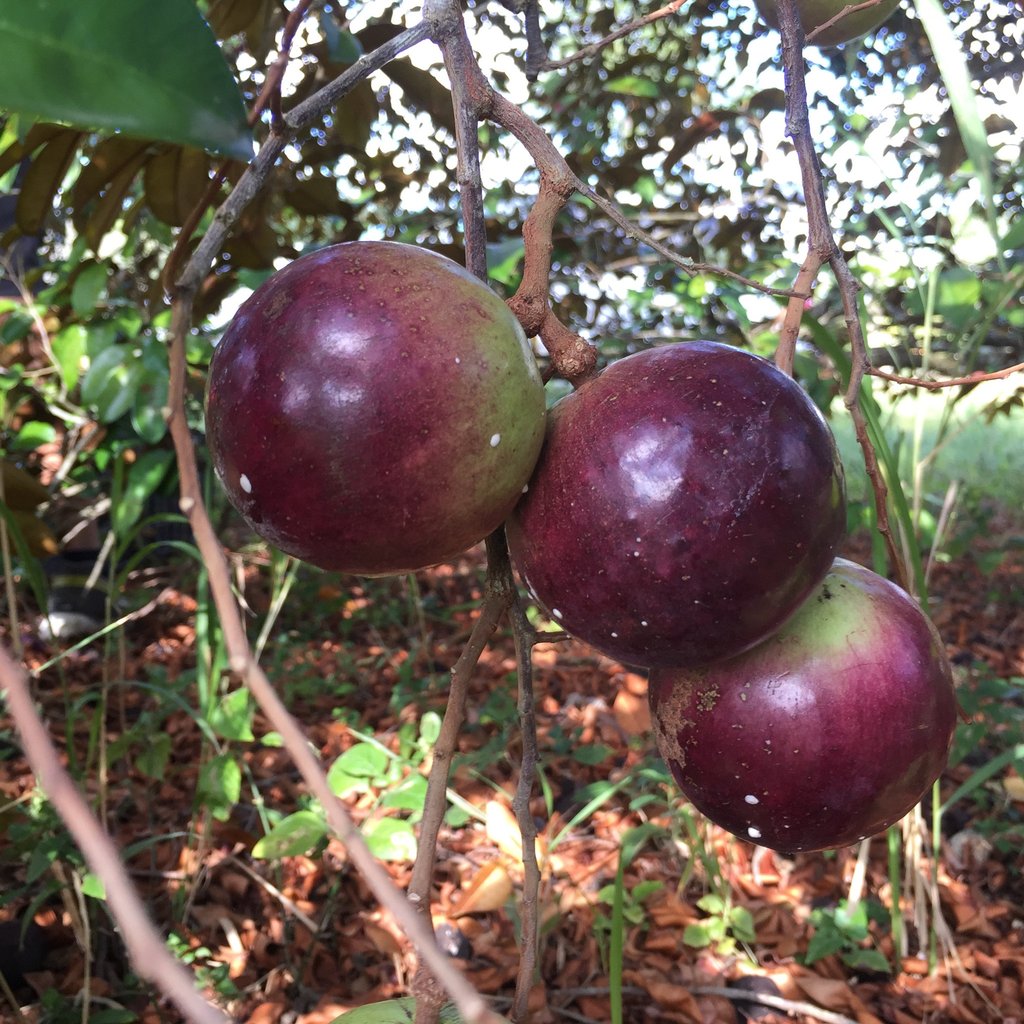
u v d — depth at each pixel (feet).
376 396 0.68
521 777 0.88
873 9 1.12
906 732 0.79
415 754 2.32
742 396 0.74
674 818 2.12
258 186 0.61
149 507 3.82
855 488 3.91
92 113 0.52
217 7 1.64
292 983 1.93
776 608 0.74
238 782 1.94
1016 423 7.58
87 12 0.53
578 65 2.90
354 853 0.41
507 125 0.82
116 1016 1.63
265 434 0.70
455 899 2.15
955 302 1.70
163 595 3.66
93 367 2.29
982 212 1.98
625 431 0.73
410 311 0.70
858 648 0.79
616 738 2.84
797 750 0.78
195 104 0.55
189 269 0.57
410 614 3.94
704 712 0.81
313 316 0.70
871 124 2.02
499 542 0.83
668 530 0.71
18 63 0.51
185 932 1.97
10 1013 1.75
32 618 3.32
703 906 2.00
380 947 1.99
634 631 0.75
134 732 2.09
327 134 2.13
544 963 1.99
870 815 0.80
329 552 0.73
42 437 2.84
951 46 0.91
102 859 0.32
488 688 3.24
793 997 1.89
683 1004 1.84
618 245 3.37
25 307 2.67
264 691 0.45
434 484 0.70
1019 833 2.24
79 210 1.73
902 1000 1.90
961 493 4.66
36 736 0.34
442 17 0.78
